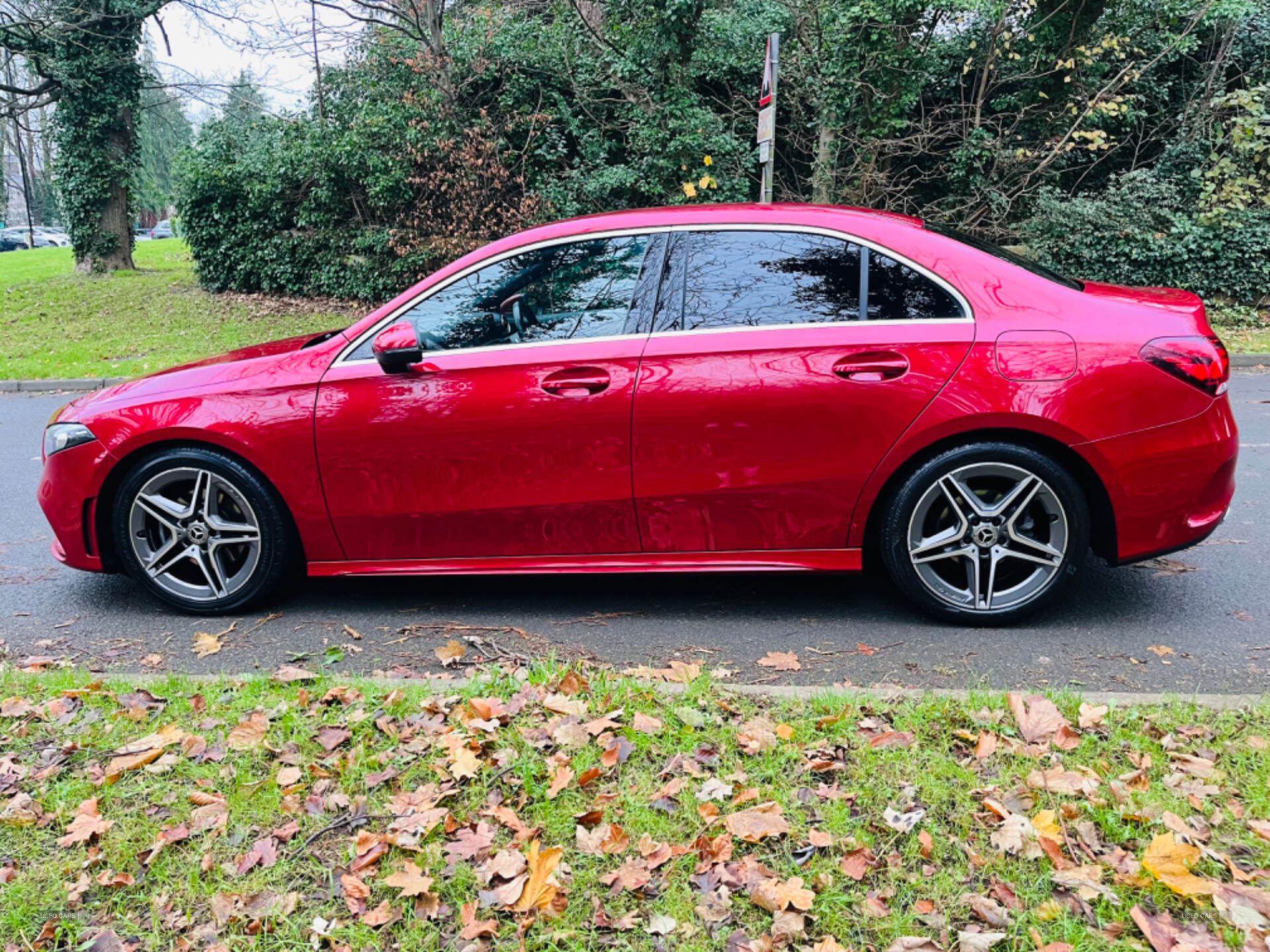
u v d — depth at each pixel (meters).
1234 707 2.85
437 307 3.87
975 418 3.52
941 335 3.56
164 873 2.26
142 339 14.27
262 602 4.17
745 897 2.12
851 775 2.54
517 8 16.80
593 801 2.47
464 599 4.30
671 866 2.22
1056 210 13.52
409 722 2.90
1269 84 14.12
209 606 4.11
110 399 4.08
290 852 2.32
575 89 15.58
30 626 4.10
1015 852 2.22
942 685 3.26
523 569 3.90
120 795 2.56
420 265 15.50
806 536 3.74
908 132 15.53
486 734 2.81
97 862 2.31
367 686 3.15
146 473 3.98
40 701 3.14
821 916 2.06
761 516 3.73
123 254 20.11
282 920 2.10
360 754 2.70
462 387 3.75
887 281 3.65
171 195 17.27
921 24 14.35
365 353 3.88
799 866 2.20
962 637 3.69
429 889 2.16
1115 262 13.52
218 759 2.72
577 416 3.69
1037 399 3.48
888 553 3.72
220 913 2.12
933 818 2.36
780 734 2.75
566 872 2.21
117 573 4.23
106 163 19.48
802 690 3.06
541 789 2.52
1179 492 3.54
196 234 17.12
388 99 15.84
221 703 3.08
